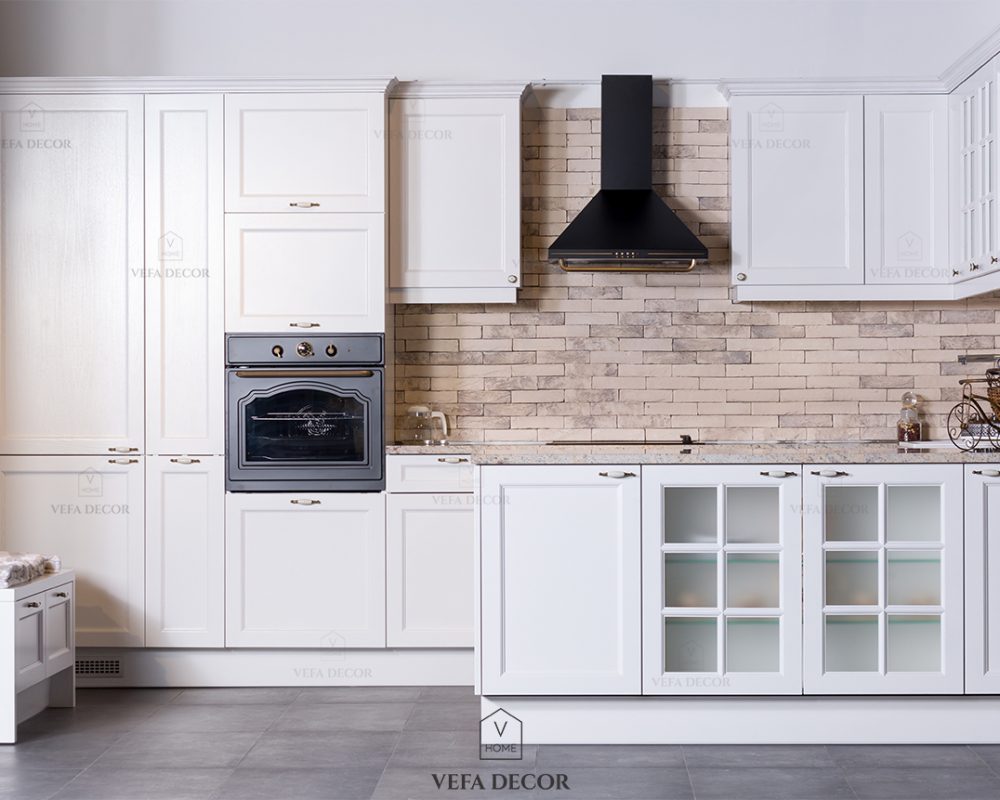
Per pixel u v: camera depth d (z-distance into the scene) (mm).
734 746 3537
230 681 4453
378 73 4953
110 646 4422
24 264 4441
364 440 4414
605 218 4625
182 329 4441
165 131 4449
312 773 3309
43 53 4926
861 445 4832
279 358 4441
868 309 4941
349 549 4414
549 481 3467
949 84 4578
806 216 4652
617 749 3510
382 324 4461
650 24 4957
